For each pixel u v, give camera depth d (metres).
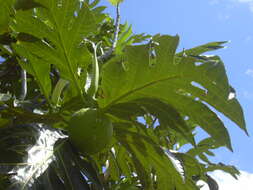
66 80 1.19
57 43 1.16
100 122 1.07
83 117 1.07
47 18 1.13
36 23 1.14
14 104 1.18
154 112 1.15
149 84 1.15
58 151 1.02
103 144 1.08
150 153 1.23
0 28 1.22
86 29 1.14
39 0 1.09
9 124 1.16
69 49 1.16
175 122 1.14
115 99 1.16
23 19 1.13
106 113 1.18
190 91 1.16
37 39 1.17
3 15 1.17
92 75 1.14
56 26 1.14
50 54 1.18
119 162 1.46
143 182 1.32
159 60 1.13
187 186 1.28
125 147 1.26
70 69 1.18
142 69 1.14
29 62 1.22
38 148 0.96
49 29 1.15
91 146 1.06
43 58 1.20
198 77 1.12
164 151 1.16
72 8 1.12
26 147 0.93
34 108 1.28
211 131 1.18
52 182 0.92
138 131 1.21
